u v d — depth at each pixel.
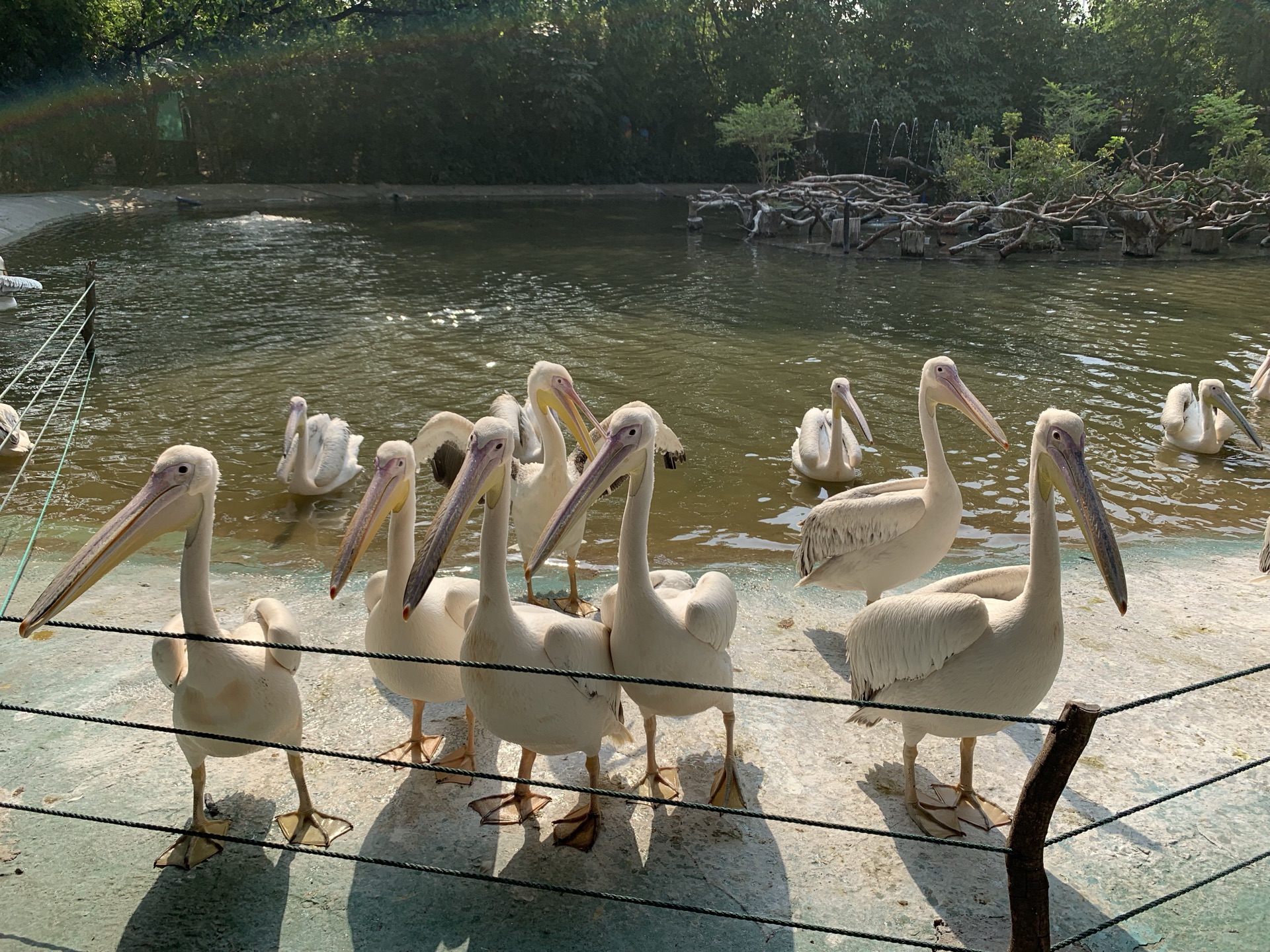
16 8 30.03
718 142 34.44
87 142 32.16
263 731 3.63
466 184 38.16
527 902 3.55
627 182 40.78
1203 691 4.91
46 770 4.21
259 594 6.01
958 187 27.83
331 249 22.53
